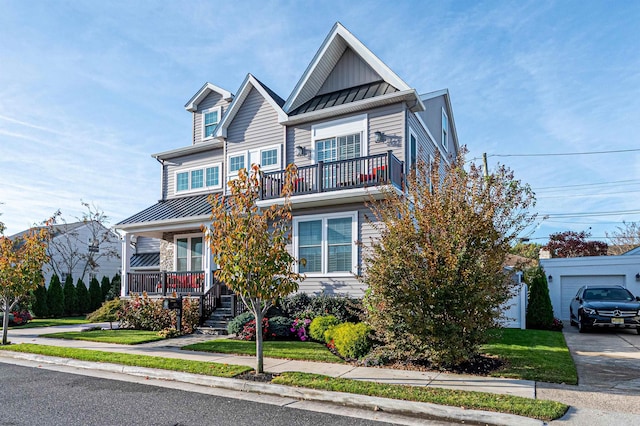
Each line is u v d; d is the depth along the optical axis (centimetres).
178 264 1975
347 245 1471
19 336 1466
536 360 905
